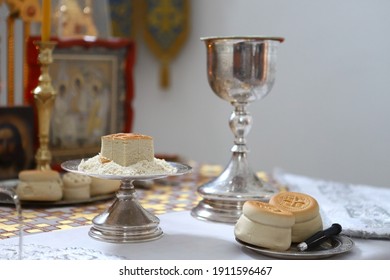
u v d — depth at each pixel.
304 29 2.24
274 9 2.30
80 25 1.61
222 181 1.18
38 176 1.22
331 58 2.19
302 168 2.29
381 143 2.09
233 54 1.15
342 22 2.15
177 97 2.58
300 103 2.28
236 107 1.20
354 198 1.32
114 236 1.01
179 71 2.56
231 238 1.04
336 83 2.18
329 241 1.01
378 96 2.09
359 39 2.12
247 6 2.37
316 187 1.42
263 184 1.19
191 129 2.56
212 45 1.17
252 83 1.16
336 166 2.21
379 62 2.08
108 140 1.05
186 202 1.28
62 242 1.01
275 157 2.37
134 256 0.95
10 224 1.10
